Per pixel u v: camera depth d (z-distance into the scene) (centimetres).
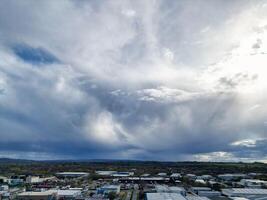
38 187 14350
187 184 15650
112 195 11231
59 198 11012
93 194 11950
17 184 15450
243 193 11619
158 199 9731
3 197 11044
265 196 11388
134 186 14950
